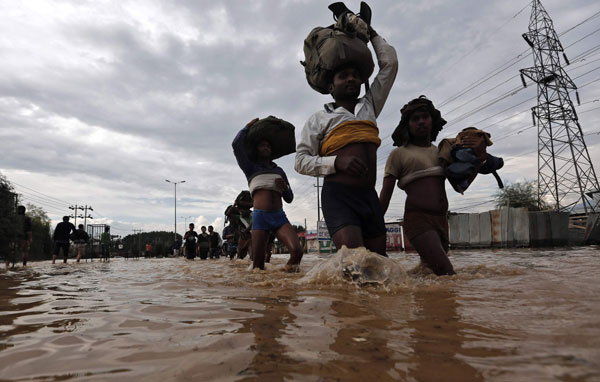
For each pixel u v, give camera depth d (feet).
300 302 5.68
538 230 61.26
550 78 121.19
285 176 16.29
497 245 64.64
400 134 12.40
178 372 2.70
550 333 3.41
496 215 65.16
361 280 7.75
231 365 2.81
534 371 2.45
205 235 53.47
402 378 2.43
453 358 2.81
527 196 123.54
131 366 2.88
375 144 10.78
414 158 11.50
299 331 3.83
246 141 15.56
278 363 2.82
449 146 11.37
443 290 6.59
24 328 4.37
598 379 2.27
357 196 10.43
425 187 11.24
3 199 34.53
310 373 2.59
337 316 4.55
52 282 11.09
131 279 11.26
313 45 11.98
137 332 4.01
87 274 14.93
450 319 4.18
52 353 3.29
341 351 3.09
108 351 3.30
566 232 63.21
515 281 7.41
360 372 2.57
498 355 2.84
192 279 10.39
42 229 163.84
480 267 11.96
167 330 4.06
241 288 7.83
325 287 7.54
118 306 5.83
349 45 11.15
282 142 15.71
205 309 5.27
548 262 13.08
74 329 4.26
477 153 11.16
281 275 11.28
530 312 4.33
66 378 2.66
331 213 10.42
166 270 16.29
